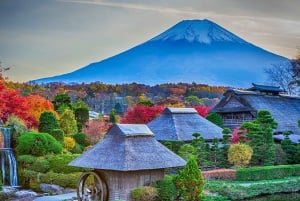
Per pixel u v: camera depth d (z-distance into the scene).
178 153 43.81
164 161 31.17
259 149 47.16
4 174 39.00
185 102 101.31
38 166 38.03
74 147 47.56
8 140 40.94
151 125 51.50
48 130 45.97
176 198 31.31
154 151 31.47
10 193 34.59
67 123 53.69
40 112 53.12
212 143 49.09
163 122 51.16
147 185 31.69
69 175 37.06
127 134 30.84
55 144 41.22
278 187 41.06
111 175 31.20
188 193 30.97
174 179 31.34
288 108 68.38
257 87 69.75
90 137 53.44
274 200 37.19
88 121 61.06
